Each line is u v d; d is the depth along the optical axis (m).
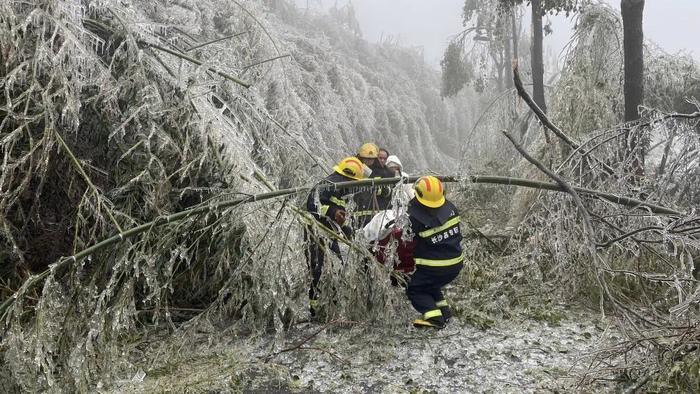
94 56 4.27
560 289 4.72
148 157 4.24
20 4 4.12
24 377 3.17
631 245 4.36
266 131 5.64
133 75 4.33
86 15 4.71
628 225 4.45
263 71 7.15
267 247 3.99
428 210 3.96
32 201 4.18
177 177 4.36
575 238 4.31
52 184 4.19
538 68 9.51
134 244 3.67
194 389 3.26
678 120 4.84
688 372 2.92
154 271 3.70
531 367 3.52
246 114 5.32
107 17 4.75
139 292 4.25
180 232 4.01
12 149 3.79
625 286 4.64
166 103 4.47
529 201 5.77
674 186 5.21
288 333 4.11
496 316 4.38
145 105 4.15
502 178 4.18
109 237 3.74
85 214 4.16
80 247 4.09
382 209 4.55
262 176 4.46
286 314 4.25
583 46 6.55
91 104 4.31
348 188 4.21
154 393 3.22
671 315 3.49
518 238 5.38
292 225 4.14
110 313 3.53
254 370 3.53
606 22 6.55
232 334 4.07
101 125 4.30
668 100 7.85
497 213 6.68
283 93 7.27
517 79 4.28
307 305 4.61
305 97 9.28
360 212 4.41
